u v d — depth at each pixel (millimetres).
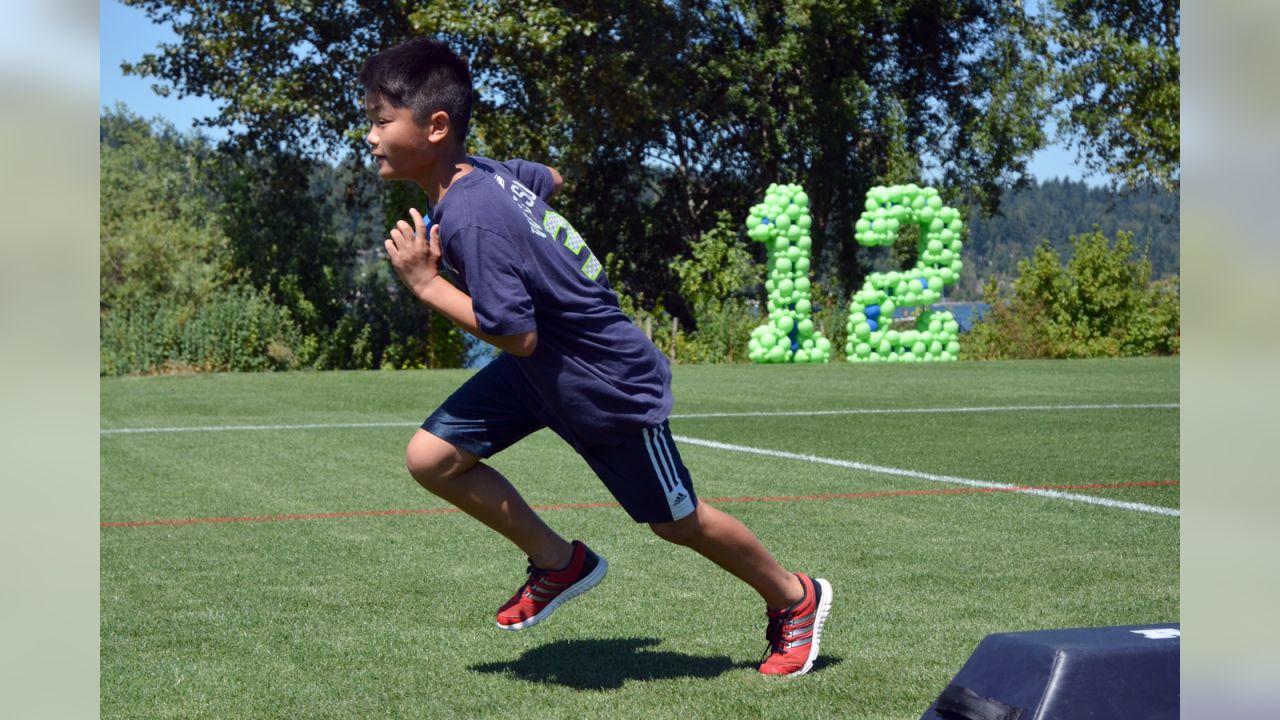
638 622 3506
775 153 29516
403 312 22906
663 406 2781
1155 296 23172
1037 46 31031
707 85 28641
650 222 30203
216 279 22828
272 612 3639
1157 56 30422
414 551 4625
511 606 2965
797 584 2959
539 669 2994
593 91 23719
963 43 31125
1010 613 3574
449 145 2762
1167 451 7766
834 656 3104
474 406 2863
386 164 2748
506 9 21812
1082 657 1874
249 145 23000
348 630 3416
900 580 4043
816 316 23406
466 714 2609
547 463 7223
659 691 2787
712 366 18047
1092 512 5457
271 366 20812
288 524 5227
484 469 2928
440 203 2695
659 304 24094
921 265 20484
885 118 29797
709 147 30312
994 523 5168
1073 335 23000
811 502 5754
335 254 23500
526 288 2660
